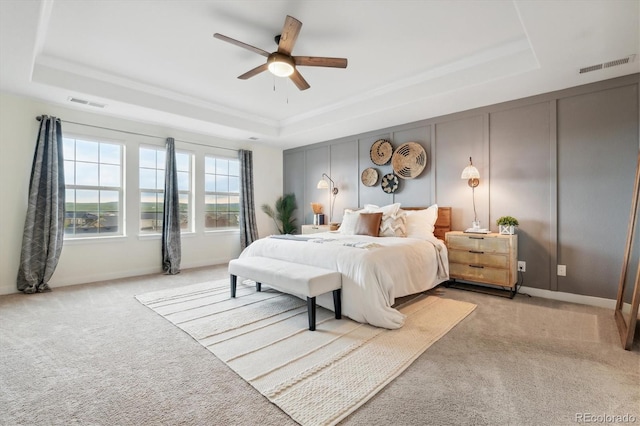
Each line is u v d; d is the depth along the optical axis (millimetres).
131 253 4605
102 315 2855
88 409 1506
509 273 3342
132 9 2447
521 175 3641
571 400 1562
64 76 3387
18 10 2090
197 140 5410
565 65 2805
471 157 4043
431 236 3869
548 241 3438
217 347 2182
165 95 4184
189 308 3047
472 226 4023
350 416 1451
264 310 2979
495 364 1928
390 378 1767
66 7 2406
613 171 3061
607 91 3098
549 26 2230
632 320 2105
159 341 2289
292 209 6578
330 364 1932
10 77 3123
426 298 3367
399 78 3799
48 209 3746
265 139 5898
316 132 5336
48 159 3775
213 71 3592
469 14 2525
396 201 4863
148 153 4844
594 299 3154
